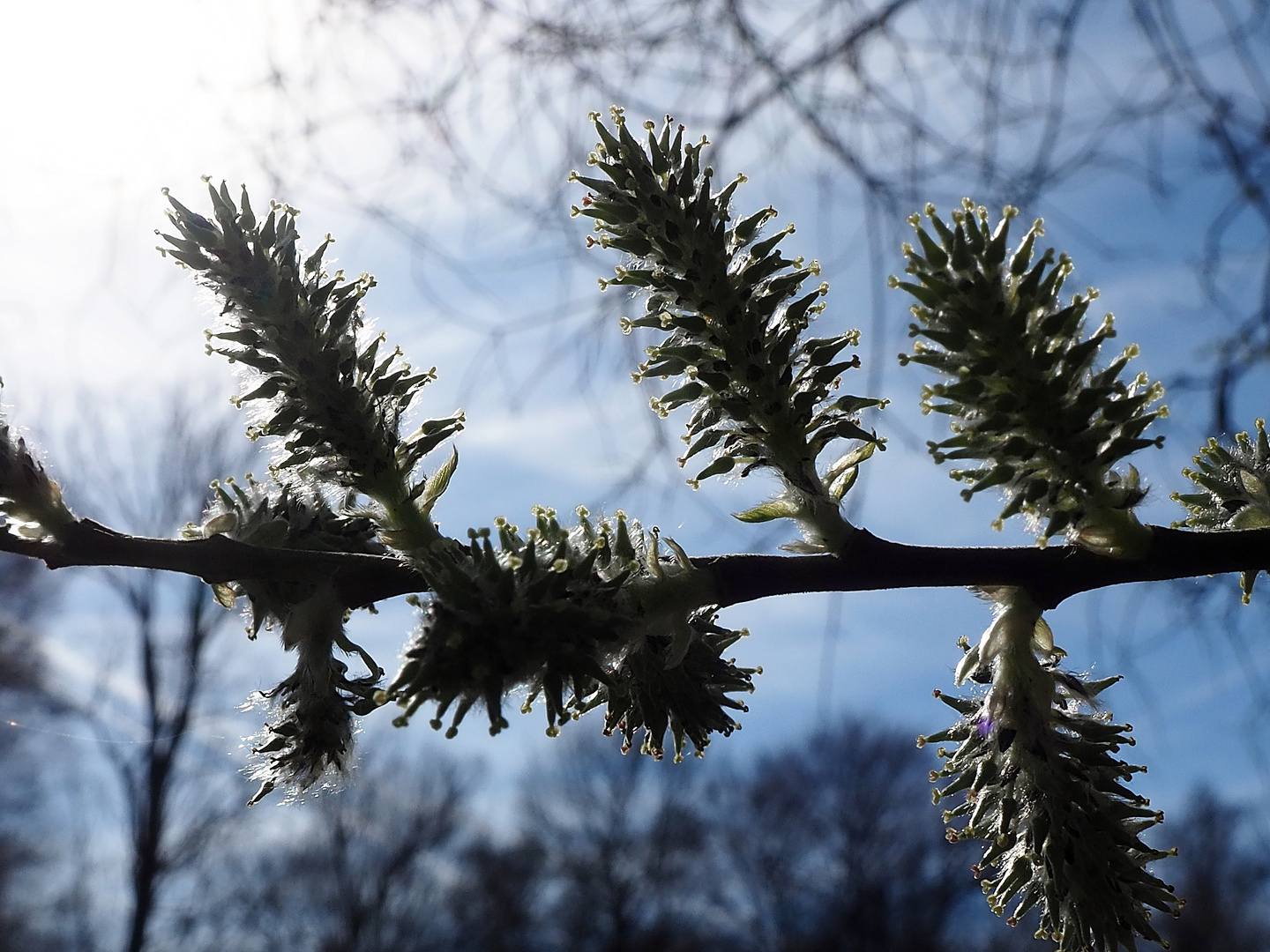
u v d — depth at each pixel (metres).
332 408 0.12
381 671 0.12
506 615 0.10
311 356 0.12
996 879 0.11
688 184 0.12
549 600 0.10
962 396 0.10
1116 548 0.11
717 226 0.12
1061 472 0.10
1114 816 0.11
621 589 0.11
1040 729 0.11
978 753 0.11
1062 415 0.10
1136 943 0.11
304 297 0.12
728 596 0.11
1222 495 0.12
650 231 0.12
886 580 0.12
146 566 0.11
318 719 0.11
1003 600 0.12
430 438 0.12
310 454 0.12
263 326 0.11
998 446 0.10
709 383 0.12
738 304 0.12
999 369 0.10
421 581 0.11
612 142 0.12
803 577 0.11
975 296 0.10
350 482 0.12
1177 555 0.11
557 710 0.10
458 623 0.10
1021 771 0.11
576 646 0.10
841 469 0.12
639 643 0.11
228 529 0.12
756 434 0.12
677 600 0.11
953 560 0.12
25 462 0.11
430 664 0.10
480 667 0.10
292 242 0.12
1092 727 0.11
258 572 0.11
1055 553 0.11
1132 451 0.10
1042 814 0.11
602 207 0.12
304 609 0.11
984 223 0.10
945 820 0.12
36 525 0.11
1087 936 0.11
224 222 0.12
